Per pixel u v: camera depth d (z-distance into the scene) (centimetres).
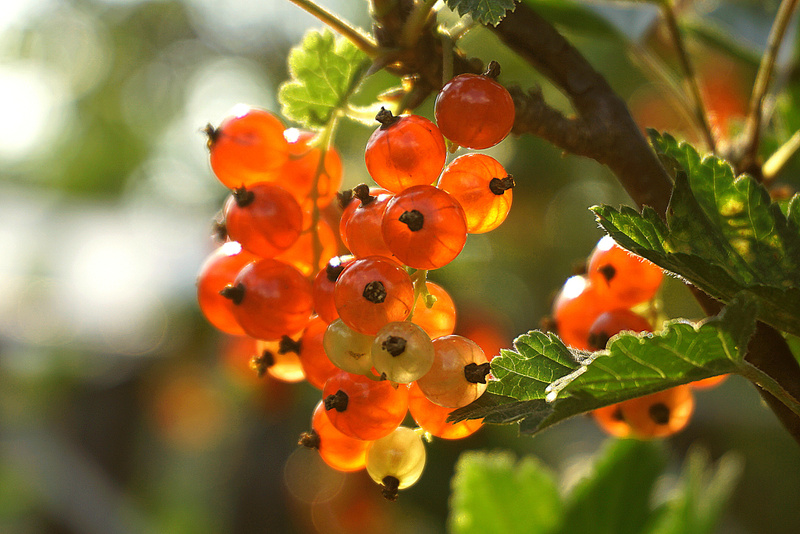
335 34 24
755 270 22
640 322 24
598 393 21
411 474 23
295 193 24
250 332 23
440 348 22
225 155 24
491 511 31
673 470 54
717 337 21
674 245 22
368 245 22
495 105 22
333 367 23
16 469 96
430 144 22
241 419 86
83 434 102
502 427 51
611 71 62
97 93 136
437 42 23
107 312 118
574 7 29
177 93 129
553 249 70
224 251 24
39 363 104
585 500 30
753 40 33
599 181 69
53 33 137
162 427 105
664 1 27
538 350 22
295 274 23
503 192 22
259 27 101
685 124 55
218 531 94
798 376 22
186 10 120
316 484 70
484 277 66
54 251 141
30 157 172
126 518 93
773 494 66
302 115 24
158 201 140
